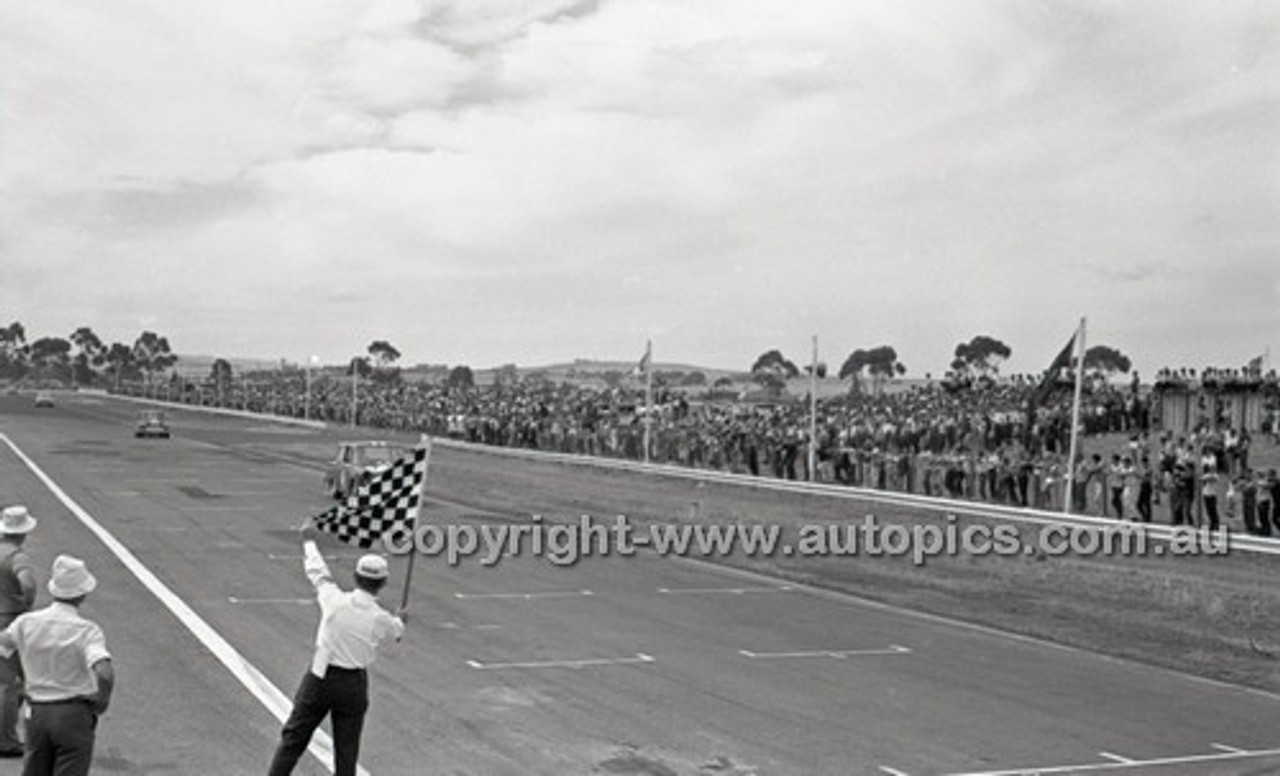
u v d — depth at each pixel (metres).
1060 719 11.86
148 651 13.90
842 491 32.62
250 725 10.88
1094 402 37.16
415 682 12.74
